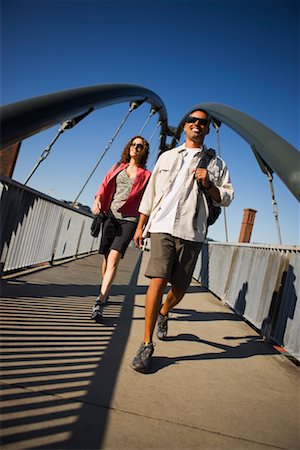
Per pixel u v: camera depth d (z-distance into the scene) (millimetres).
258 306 3371
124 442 1185
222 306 4555
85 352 2012
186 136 2324
